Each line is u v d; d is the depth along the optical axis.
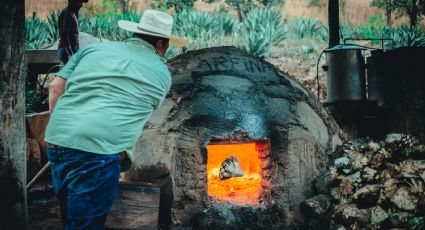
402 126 5.29
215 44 10.50
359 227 3.19
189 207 3.41
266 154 3.68
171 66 4.01
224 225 3.40
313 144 3.85
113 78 2.01
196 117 3.50
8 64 2.35
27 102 5.20
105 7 11.08
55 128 1.97
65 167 1.96
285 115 3.76
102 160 1.96
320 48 10.63
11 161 2.40
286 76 4.23
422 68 5.23
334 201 3.57
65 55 3.11
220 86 3.70
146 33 2.21
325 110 4.39
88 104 1.97
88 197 1.94
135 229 2.74
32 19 10.07
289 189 3.64
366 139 4.49
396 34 11.02
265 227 3.48
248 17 11.06
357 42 10.98
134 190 2.79
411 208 3.01
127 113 2.02
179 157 3.45
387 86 5.52
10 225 2.40
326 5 11.73
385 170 3.47
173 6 11.55
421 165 3.34
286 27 11.10
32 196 3.69
